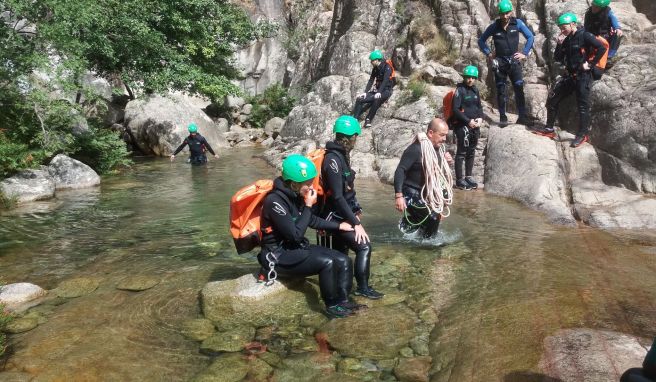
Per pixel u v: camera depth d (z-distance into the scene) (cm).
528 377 286
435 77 1139
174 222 692
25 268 523
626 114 768
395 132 1039
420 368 316
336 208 454
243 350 345
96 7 1112
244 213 422
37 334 373
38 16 937
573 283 433
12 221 709
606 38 833
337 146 442
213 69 1803
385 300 418
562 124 895
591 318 359
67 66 927
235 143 1591
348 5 1627
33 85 956
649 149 731
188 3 1514
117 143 1177
